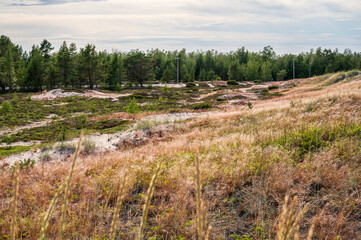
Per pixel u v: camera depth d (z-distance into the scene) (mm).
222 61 139875
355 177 5047
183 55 159250
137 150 12453
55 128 26406
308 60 137375
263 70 124938
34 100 51656
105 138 19312
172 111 31391
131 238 3848
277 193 4809
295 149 7203
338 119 9898
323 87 45469
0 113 36500
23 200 5477
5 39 97938
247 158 6535
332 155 6117
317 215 3926
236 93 55625
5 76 75750
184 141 12570
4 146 19703
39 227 3893
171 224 4141
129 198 5141
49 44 110062
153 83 110312
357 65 121250
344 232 3688
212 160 7000
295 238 976
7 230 4051
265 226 3898
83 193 5465
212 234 3742
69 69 86188
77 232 3814
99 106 44219
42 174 8266
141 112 33062
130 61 93125
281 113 15414
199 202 996
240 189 5234
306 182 5102
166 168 6504
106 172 7031
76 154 1021
